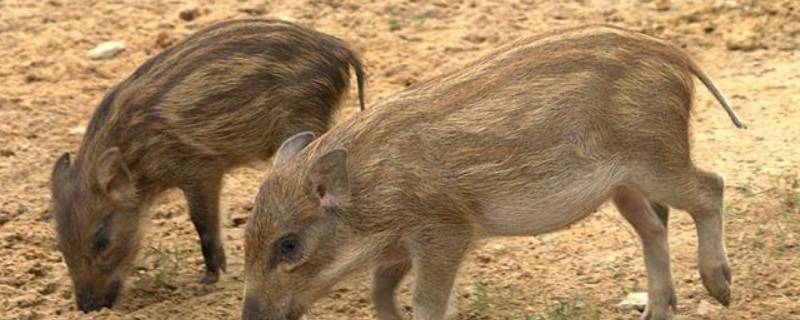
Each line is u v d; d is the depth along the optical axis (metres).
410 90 14.34
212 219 17.33
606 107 14.23
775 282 16.41
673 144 14.62
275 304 13.95
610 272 16.95
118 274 16.89
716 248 15.21
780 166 19.67
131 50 24.69
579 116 14.15
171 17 26.03
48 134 21.67
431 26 25.62
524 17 25.88
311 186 13.76
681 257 17.19
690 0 26.33
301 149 14.49
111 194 16.67
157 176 17.17
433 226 14.01
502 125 14.02
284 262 13.86
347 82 17.91
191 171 17.25
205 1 26.61
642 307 15.93
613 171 14.41
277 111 17.33
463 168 13.94
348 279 15.12
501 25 25.50
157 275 17.28
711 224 15.19
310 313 16.11
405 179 13.86
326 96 17.59
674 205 14.95
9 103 22.61
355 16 25.95
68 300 16.88
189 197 17.30
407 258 14.46
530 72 14.23
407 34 25.28
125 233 16.89
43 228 18.67
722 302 15.43
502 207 14.15
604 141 14.27
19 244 18.17
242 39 17.38
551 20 25.75
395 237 14.05
